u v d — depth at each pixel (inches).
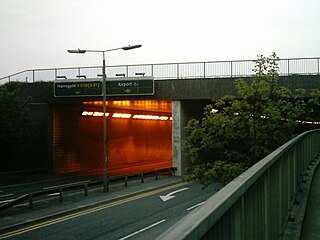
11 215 665.0
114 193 916.0
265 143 499.2
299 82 1129.4
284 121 507.2
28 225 601.9
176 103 1290.6
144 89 1291.8
